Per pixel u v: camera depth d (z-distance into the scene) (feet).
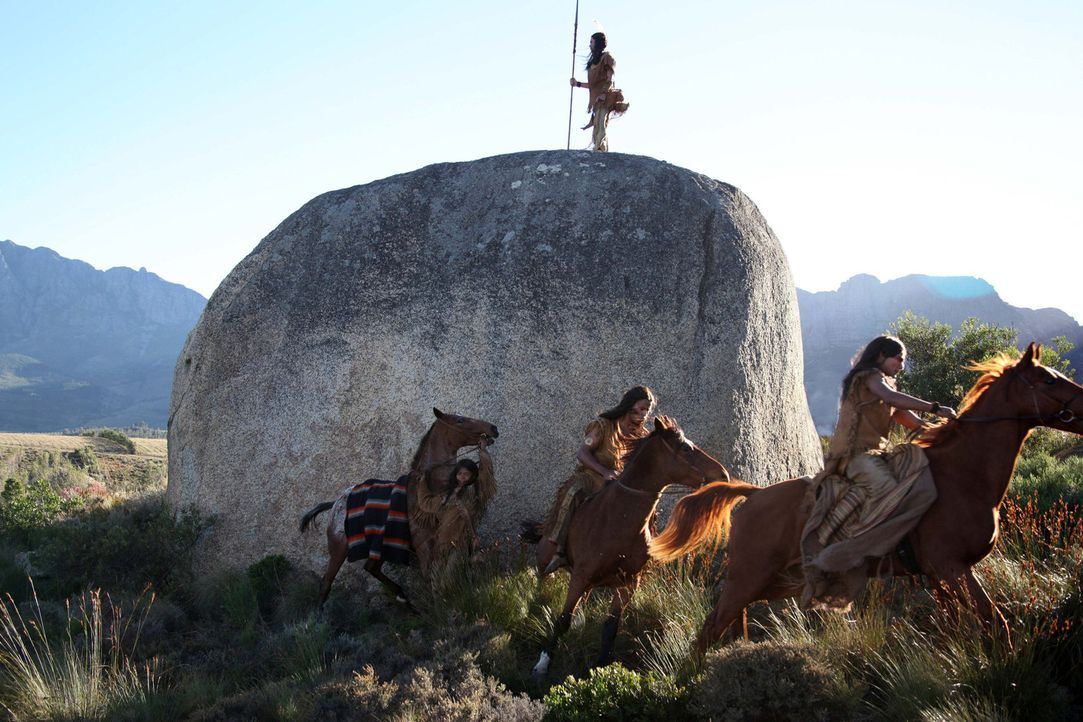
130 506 41.34
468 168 36.58
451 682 20.61
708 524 21.34
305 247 35.94
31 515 42.16
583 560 23.11
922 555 18.26
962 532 18.03
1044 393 17.94
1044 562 21.58
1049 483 32.83
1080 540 22.58
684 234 33.12
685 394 31.24
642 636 24.31
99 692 22.17
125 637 26.22
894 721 16.97
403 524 27.17
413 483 27.40
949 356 58.90
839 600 18.53
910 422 19.22
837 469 19.13
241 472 33.63
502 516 30.45
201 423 35.09
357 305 33.71
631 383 31.27
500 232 33.73
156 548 32.04
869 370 19.22
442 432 27.61
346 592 30.35
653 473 22.82
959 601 17.97
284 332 34.50
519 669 23.12
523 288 32.32
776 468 32.53
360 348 33.09
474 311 32.40
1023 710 16.31
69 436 289.33
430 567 26.78
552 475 30.66
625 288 32.07
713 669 17.49
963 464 18.44
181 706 21.95
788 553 19.52
